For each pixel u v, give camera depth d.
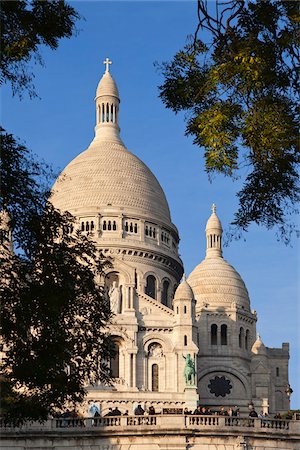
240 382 188.62
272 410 188.50
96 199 199.38
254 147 49.19
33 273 58.75
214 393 187.75
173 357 170.62
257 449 81.12
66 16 55.12
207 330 192.38
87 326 61.53
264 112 48.94
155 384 169.75
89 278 60.88
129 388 166.25
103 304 61.88
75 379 60.41
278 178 50.53
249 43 48.56
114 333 169.38
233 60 48.94
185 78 51.94
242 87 49.59
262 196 51.06
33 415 60.31
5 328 57.47
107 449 80.75
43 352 58.31
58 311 58.16
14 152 56.09
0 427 79.38
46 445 80.44
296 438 82.00
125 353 169.12
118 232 195.00
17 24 54.16
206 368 188.88
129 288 174.62
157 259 196.75
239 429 81.12
